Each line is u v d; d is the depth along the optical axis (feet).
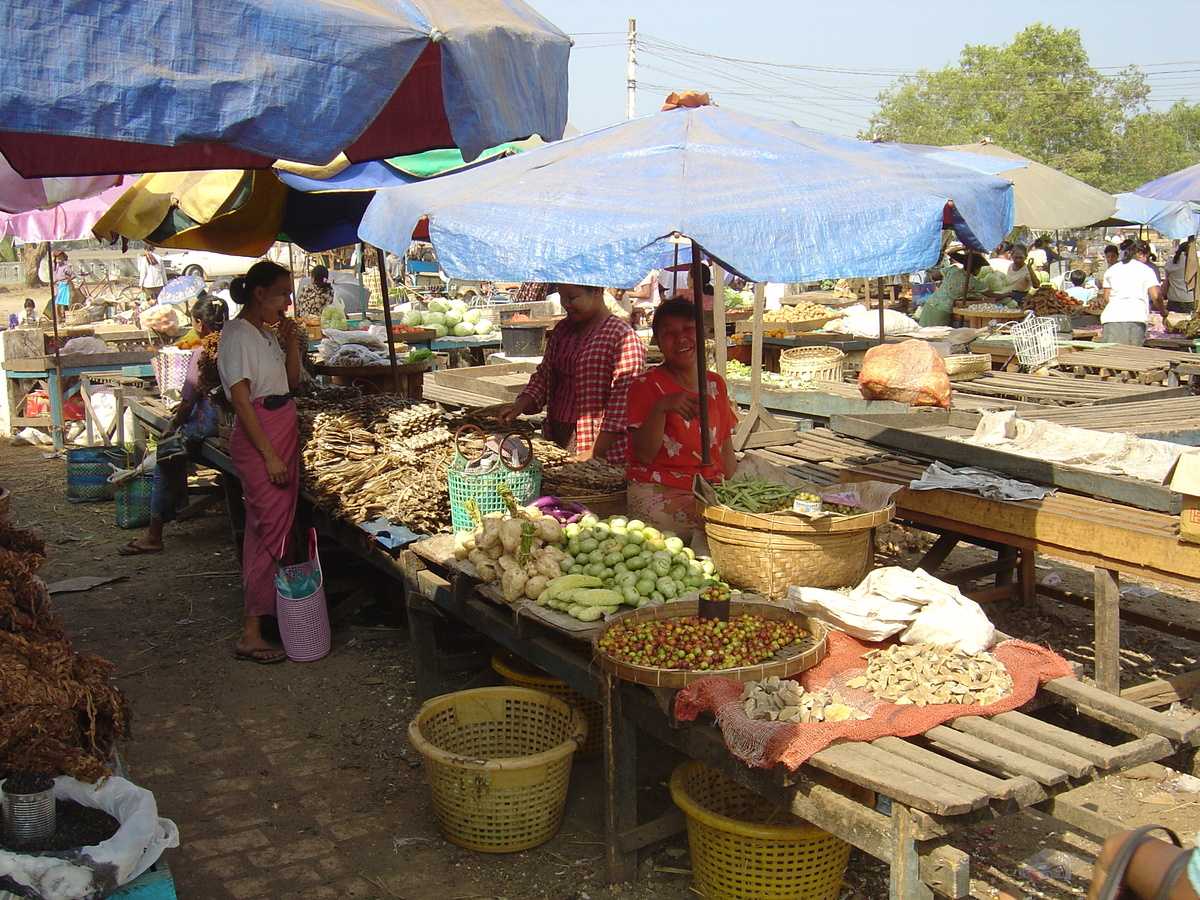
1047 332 33.37
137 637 19.71
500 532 13.20
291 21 8.90
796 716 9.80
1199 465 12.54
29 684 8.82
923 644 11.19
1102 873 6.07
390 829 12.85
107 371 36.73
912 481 16.71
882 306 31.94
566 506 15.16
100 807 8.72
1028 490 15.51
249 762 14.65
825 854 10.55
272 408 17.99
